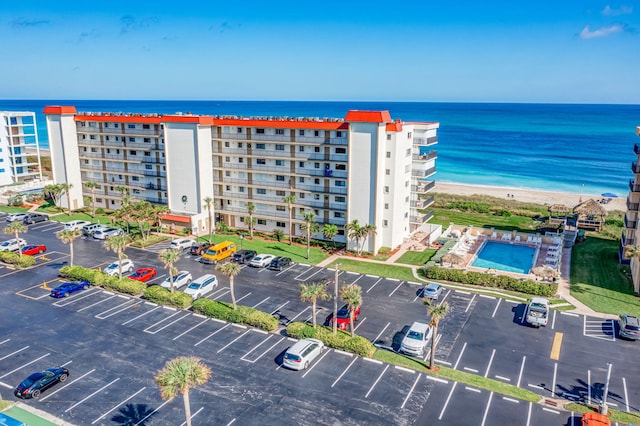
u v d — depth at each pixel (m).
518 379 39.44
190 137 80.31
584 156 195.88
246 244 76.19
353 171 71.00
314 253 72.31
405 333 47.38
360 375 39.59
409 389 37.69
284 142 75.25
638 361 42.56
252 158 79.50
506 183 149.88
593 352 43.97
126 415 34.22
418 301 55.12
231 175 82.25
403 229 77.31
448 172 166.88
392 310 52.62
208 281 57.06
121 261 59.81
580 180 152.62
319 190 74.94
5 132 115.12
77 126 95.25
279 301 54.59
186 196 83.44
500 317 51.12
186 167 82.00
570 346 45.03
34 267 64.94
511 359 42.59
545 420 34.19
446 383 38.56
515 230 88.12
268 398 36.28
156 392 37.03
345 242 75.19
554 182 150.50
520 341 45.91
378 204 70.94
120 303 53.50
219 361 41.50
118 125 90.19
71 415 34.19
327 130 72.00
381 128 68.19
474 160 189.50
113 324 48.38
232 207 84.25
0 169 115.31
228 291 57.38
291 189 77.25
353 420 33.88
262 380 38.66
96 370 40.00
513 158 192.88
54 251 71.81
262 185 79.62
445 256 65.12
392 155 70.31
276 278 62.06
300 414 34.47
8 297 54.94
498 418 34.31
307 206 76.62
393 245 73.88
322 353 43.09
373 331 47.72
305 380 38.72
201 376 29.53
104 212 94.75
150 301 53.88
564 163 181.25
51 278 60.94
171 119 81.19
